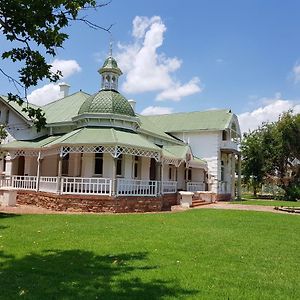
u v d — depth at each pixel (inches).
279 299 254.2
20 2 261.7
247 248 431.5
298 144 1822.1
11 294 249.3
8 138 1141.7
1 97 1138.0
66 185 853.8
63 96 1391.5
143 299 243.9
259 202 1400.1
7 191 885.8
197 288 271.3
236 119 1670.8
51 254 372.2
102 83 1068.5
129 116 991.6
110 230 534.9
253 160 1895.9
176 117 1679.4
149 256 371.9
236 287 277.9
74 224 590.2
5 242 427.8
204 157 1526.8
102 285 271.6
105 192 840.9
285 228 624.7
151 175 1133.1
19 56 295.1
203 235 515.8
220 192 1519.4
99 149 852.0
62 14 280.1
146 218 713.0
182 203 1043.9
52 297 244.2
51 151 919.7
